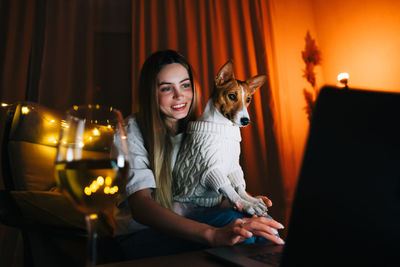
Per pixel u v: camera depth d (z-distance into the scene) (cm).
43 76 314
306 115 361
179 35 347
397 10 282
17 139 133
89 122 60
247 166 327
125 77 341
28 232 108
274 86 353
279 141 338
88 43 332
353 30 331
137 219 89
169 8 346
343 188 38
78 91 320
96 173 47
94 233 40
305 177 38
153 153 111
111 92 335
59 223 110
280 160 333
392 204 38
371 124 39
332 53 359
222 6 362
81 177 46
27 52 310
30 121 138
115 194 51
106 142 61
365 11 317
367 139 39
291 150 348
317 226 37
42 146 139
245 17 361
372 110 40
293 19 378
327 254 37
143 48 331
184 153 117
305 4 386
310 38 379
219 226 92
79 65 326
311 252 37
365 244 37
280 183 328
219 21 357
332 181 38
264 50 356
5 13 312
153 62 121
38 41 326
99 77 336
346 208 38
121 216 113
